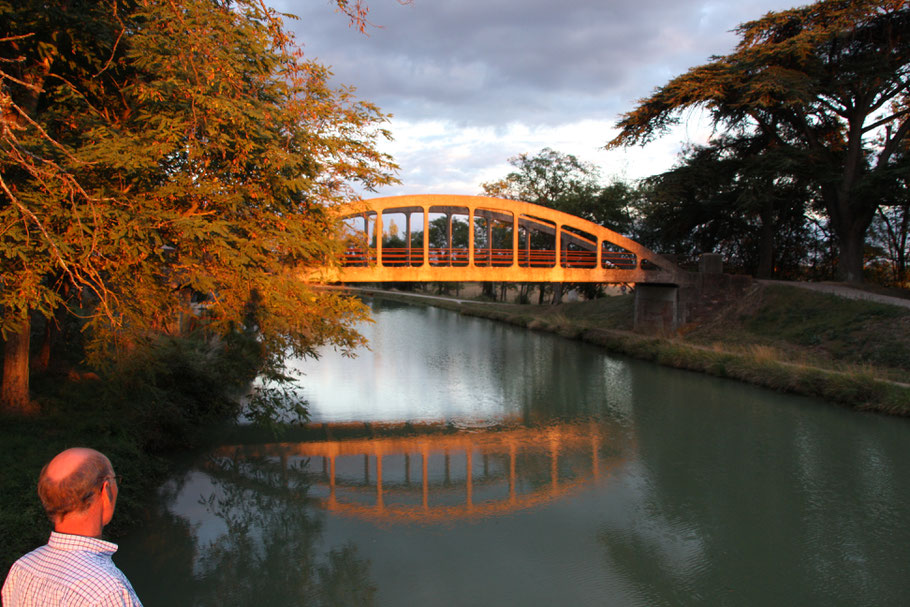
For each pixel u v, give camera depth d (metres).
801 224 38.19
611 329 36.22
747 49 31.00
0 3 8.87
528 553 9.74
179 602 8.10
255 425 16.09
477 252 29.81
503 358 28.06
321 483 12.65
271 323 12.19
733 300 32.59
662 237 40.44
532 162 51.16
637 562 9.42
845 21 28.34
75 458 2.31
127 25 9.80
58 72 10.98
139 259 8.59
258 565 9.14
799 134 34.38
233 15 8.88
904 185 29.05
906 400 17.33
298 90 10.15
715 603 8.30
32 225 7.72
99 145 8.09
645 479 12.98
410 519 10.97
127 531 10.04
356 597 8.34
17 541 7.52
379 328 40.31
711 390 21.33
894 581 8.91
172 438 14.08
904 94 31.86
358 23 7.28
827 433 16.05
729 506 11.55
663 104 33.00
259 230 9.98
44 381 13.74
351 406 19.03
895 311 24.25
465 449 15.02
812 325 26.47
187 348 16.75
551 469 13.63
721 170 34.50
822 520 10.92
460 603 8.17
